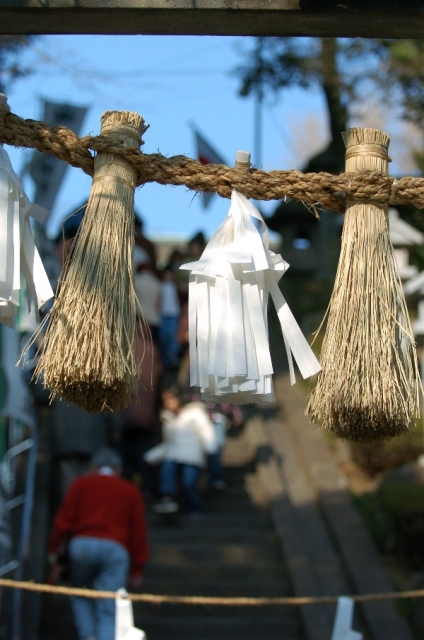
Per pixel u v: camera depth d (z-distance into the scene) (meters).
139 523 6.66
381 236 2.69
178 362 13.98
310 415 2.68
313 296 16.88
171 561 8.88
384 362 2.57
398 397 2.56
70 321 2.53
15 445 8.54
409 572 8.30
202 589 8.40
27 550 7.74
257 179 2.70
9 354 7.73
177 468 9.84
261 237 2.73
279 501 9.79
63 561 6.78
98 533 6.43
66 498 6.63
